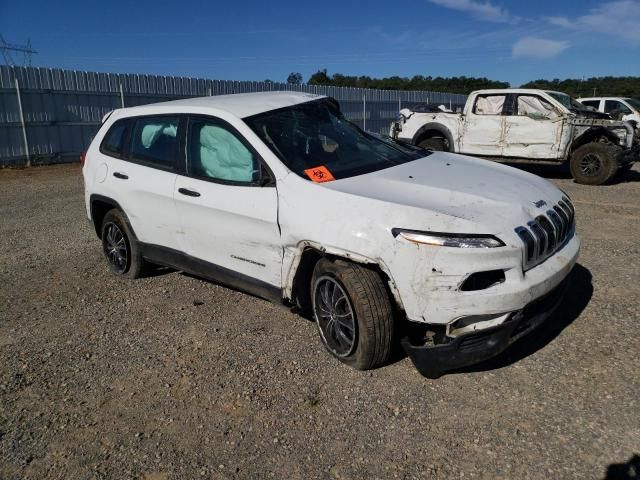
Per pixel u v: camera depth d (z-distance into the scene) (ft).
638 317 12.66
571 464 8.11
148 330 13.73
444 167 12.89
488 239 9.48
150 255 16.05
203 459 8.86
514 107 35.96
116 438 9.55
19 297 16.52
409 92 92.79
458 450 8.63
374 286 10.33
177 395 10.73
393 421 9.46
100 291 16.67
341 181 11.50
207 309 14.79
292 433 9.34
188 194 13.71
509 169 13.48
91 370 11.94
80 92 51.80
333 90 76.13
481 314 9.53
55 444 9.49
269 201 11.85
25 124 48.24
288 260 11.68
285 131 13.05
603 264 16.57
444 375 10.78
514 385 10.25
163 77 58.70
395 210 10.04
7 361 12.53
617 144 32.99
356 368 11.07
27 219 27.73
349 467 8.44
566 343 11.66
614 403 9.45
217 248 13.44
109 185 16.39
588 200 27.84
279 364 11.61
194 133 14.10
